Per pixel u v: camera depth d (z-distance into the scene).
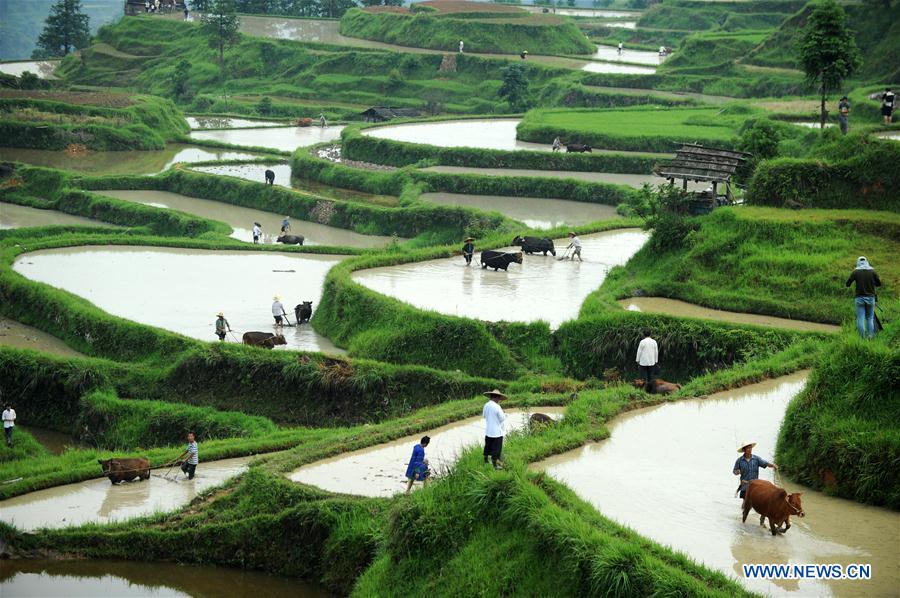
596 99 126.12
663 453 27.25
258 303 54.81
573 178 82.62
